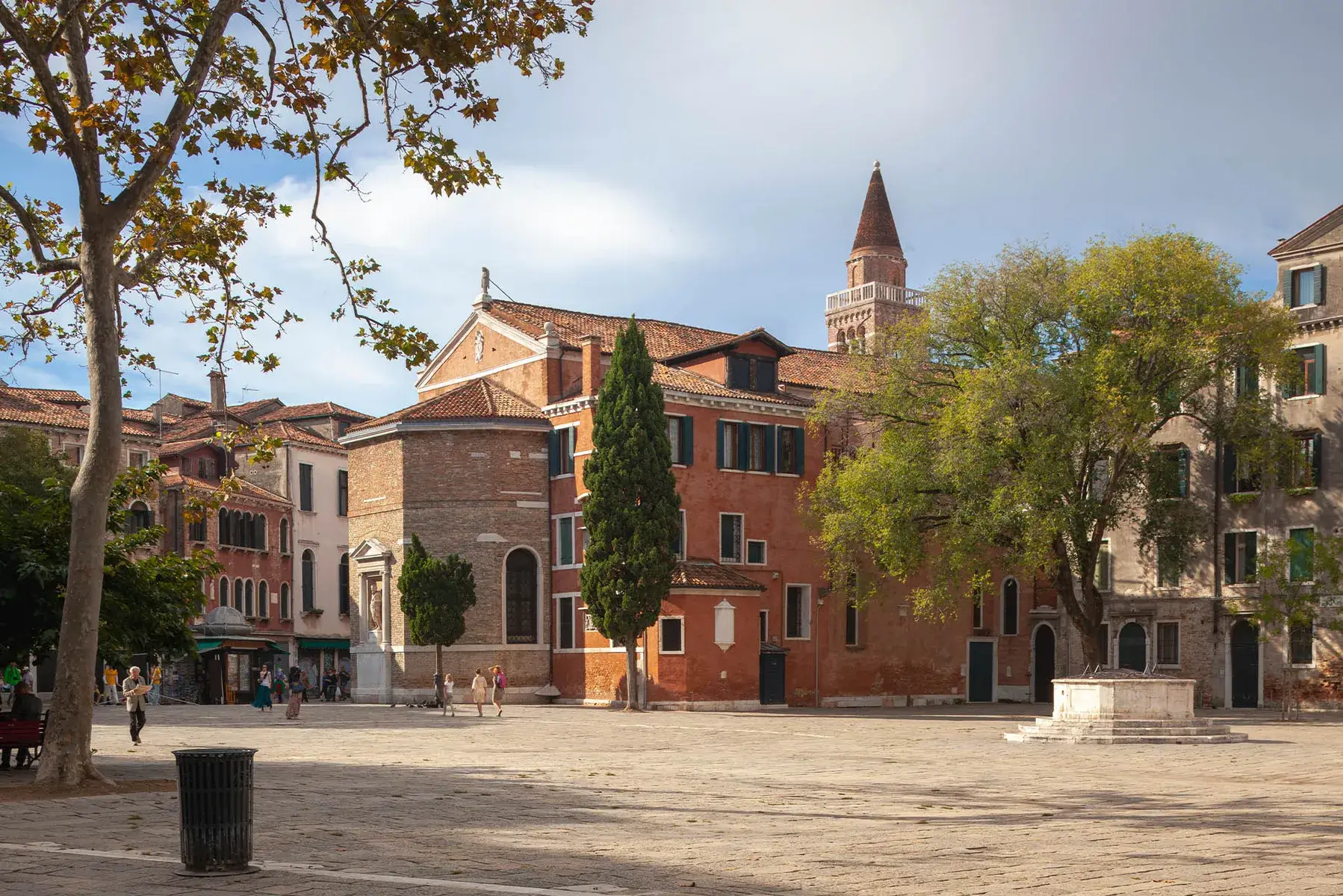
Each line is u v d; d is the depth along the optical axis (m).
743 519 51.09
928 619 54.19
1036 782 21.67
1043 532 40.97
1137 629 54.09
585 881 11.52
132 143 19.98
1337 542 45.22
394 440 52.47
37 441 51.66
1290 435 45.34
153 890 10.88
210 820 11.78
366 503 53.78
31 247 20.02
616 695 48.75
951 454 42.66
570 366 53.19
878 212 96.06
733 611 47.94
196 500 22.91
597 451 46.25
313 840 14.21
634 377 46.12
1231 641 50.84
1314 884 11.30
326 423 77.38
